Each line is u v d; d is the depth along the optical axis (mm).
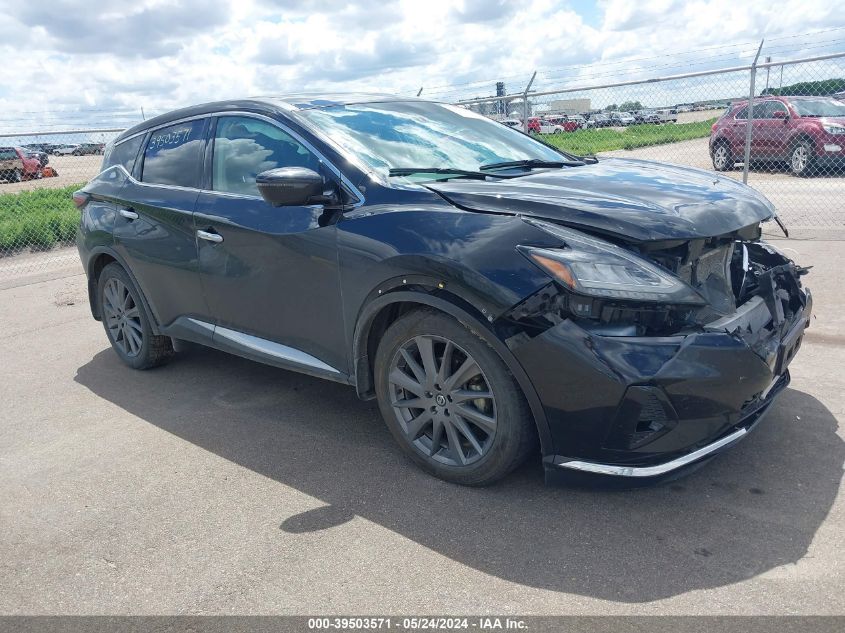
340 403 4125
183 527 2910
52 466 3557
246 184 3748
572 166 3744
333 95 4027
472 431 3014
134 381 4742
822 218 8500
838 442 3234
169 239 4125
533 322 2596
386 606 2338
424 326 2941
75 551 2791
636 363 2477
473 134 3971
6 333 6254
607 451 2605
